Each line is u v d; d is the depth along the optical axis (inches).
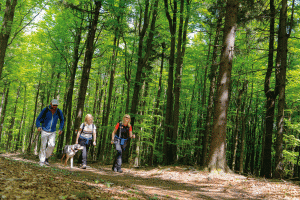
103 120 865.5
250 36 435.8
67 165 355.3
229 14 333.7
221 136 317.7
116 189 183.5
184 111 863.7
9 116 1160.2
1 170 155.3
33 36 687.7
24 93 1057.5
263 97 737.6
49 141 273.1
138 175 317.1
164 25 637.3
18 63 741.9
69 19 558.9
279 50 388.5
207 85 800.9
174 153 495.2
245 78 566.6
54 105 271.7
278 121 353.7
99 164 468.4
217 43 510.0
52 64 714.8
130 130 330.3
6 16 421.4
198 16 525.3
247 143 956.0
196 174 306.8
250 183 256.7
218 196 206.5
